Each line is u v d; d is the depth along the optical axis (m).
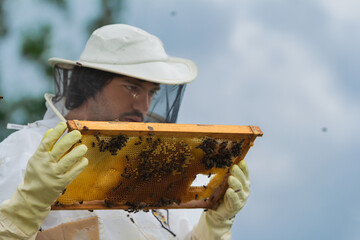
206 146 3.42
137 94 4.32
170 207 3.83
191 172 3.65
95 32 4.52
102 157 3.26
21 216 3.19
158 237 4.18
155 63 4.36
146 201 3.68
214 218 4.09
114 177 3.41
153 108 4.61
